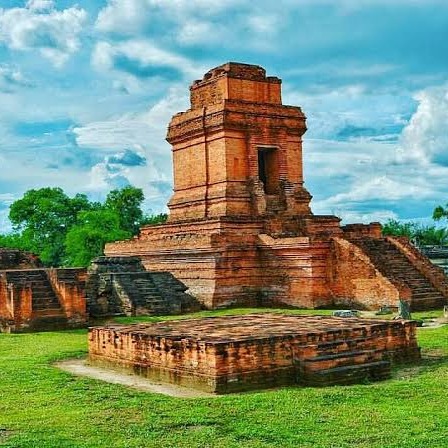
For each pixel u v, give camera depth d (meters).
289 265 39.12
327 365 17.61
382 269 36.41
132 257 43.00
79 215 69.44
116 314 36.34
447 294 37.38
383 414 13.99
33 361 21.48
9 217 75.44
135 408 14.85
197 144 45.19
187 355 17.53
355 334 19.34
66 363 21.89
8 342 26.67
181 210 46.34
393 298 35.22
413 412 14.15
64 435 12.98
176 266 42.12
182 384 17.66
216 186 43.75
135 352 19.48
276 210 44.38
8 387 17.41
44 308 31.72
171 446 12.25
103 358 20.92
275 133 44.91
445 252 54.69
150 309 36.88
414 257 40.12
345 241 37.78
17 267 38.00
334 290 38.25
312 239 38.00
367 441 12.25
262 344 17.36
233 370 16.84
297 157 46.22
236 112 43.28
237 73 44.06
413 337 20.72
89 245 65.62
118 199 80.25
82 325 32.03
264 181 46.44
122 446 12.25
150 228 46.97
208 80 45.16
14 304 30.39
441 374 18.28
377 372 18.16
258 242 40.97
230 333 18.83
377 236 42.72
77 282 32.06
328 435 12.62
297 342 18.02
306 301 37.94
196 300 39.78
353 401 15.14
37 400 15.92
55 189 76.38
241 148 43.69
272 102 45.25
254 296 40.53
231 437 12.67
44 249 73.62
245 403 14.94
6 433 13.25
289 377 17.69
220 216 41.12
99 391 16.69
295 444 12.18
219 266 39.47
